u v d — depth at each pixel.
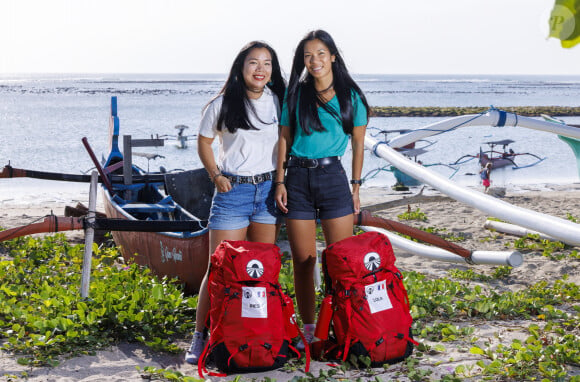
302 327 4.93
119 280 6.32
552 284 7.21
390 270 4.17
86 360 4.36
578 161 11.00
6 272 6.72
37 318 4.86
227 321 3.97
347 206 4.26
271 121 4.24
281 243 9.23
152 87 186.88
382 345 4.05
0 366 4.16
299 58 4.03
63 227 5.50
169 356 4.53
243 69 4.07
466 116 9.99
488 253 5.51
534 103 106.00
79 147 31.39
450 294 6.08
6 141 33.88
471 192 6.32
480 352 4.40
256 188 4.24
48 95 117.81
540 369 4.03
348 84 4.10
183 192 9.10
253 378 4.02
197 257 6.02
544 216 5.35
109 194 8.62
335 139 4.14
